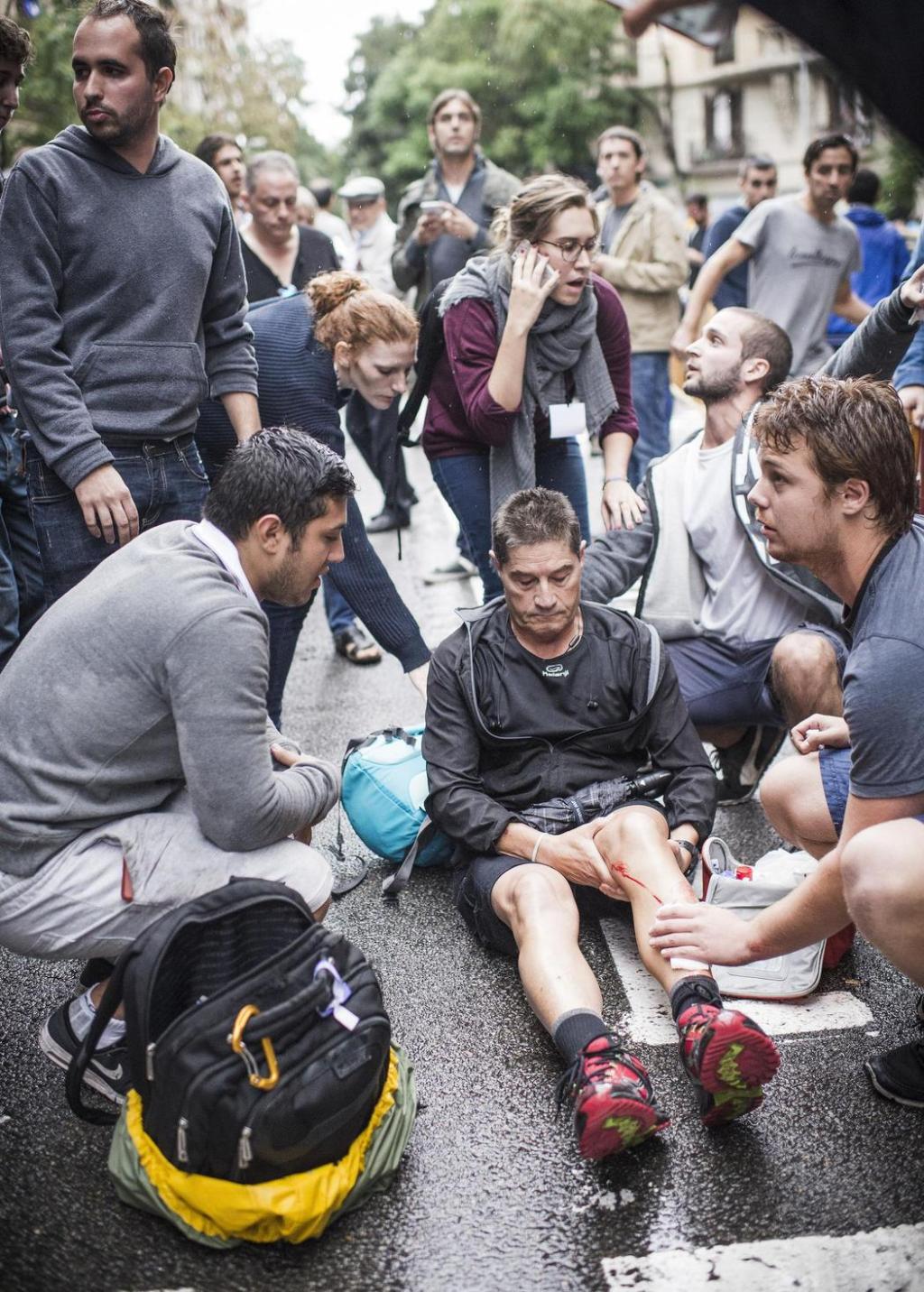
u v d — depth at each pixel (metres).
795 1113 2.55
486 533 4.16
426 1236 2.26
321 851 3.79
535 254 3.79
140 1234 2.28
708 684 3.81
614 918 3.34
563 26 35.06
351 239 10.46
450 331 3.96
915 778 2.29
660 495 3.84
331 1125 2.17
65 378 3.20
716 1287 2.12
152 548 2.59
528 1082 2.69
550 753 3.20
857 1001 2.94
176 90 20.17
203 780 2.47
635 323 7.17
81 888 2.53
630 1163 2.43
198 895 2.56
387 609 4.00
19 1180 2.43
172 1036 2.14
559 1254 2.21
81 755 2.49
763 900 2.98
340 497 2.60
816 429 2.31
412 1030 2.88
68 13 9.23
